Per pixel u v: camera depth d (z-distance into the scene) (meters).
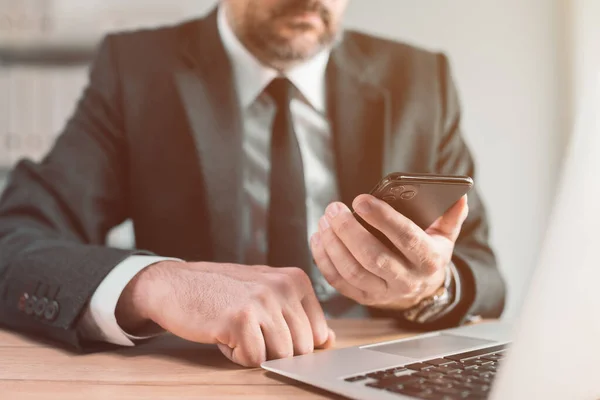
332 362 0.47
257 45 1.16
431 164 1.26
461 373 0.42
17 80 1.60
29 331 0.64
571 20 1.82
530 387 0.31
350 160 1.19
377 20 1.82
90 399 0.41
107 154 1.18
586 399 0.33
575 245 0.31
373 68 1.28
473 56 1.83
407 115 1.25
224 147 1.15
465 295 0.77
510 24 1.83
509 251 1.81
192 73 1.19
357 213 0.53
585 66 1.79
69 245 0.68
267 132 1.20
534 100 1.83
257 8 1.13
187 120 1.16
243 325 0.50
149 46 1.23
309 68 1.21
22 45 1.72
